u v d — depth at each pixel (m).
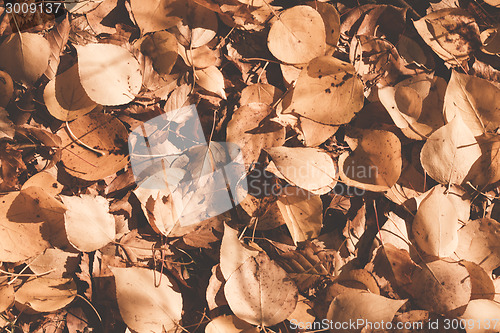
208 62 0.78
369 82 0.81
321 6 0.79
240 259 0.75
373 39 0.81
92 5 0.76
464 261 0.78
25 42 0.74
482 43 0.83
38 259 0.73
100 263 0.74
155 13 0.76
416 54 0.83
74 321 0.74
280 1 0.80
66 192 0.74
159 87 0.76
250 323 0.74
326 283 0.77
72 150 0.74
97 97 0.73
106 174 0.74
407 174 0.81
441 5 0.84
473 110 0.81
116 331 0.74
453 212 0.78
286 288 0.75
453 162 0.79
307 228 0.77
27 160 0.74
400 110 0.79
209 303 0.75
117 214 0.75
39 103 0.74
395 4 0.83
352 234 0.79
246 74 0.79
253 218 0.77
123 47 0.75
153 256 0.75
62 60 0.75
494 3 0.84
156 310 0.73
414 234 0.78
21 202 0.73
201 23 0.77
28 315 0.73
